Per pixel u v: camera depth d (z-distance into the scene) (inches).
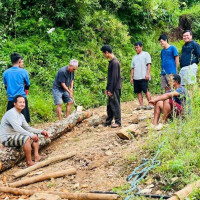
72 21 513.0
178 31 670.5
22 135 248.7
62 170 226.8
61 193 192.7
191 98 251.0
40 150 283.6
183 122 242.4
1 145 271.9
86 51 486.0
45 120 388.8
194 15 690.8
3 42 447.2
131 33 575.5
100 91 461.7
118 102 308.8
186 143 215.2
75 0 480.7
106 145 259.8
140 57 378.3
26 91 302.4
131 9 564.4
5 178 237.0
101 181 207.3
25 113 297.4
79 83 456.8
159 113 263.1
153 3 570.9
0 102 382.9
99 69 485.1
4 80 297.6
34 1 501.7
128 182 197.3
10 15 483.5
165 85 362.0
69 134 313.6
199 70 342.6
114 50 514.0
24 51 448.1
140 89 384.2
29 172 239.1
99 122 331.9
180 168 188.4
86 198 185.6
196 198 165.5
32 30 478.0
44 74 439.2
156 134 239.8
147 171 197.0
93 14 512.1
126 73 502.3
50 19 500.7
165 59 358.0
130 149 236.2
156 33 610.5
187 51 339.3
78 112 332.5
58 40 476.7
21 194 206.1
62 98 350.6
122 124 320.8
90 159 240.2
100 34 518.0
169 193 178.4
